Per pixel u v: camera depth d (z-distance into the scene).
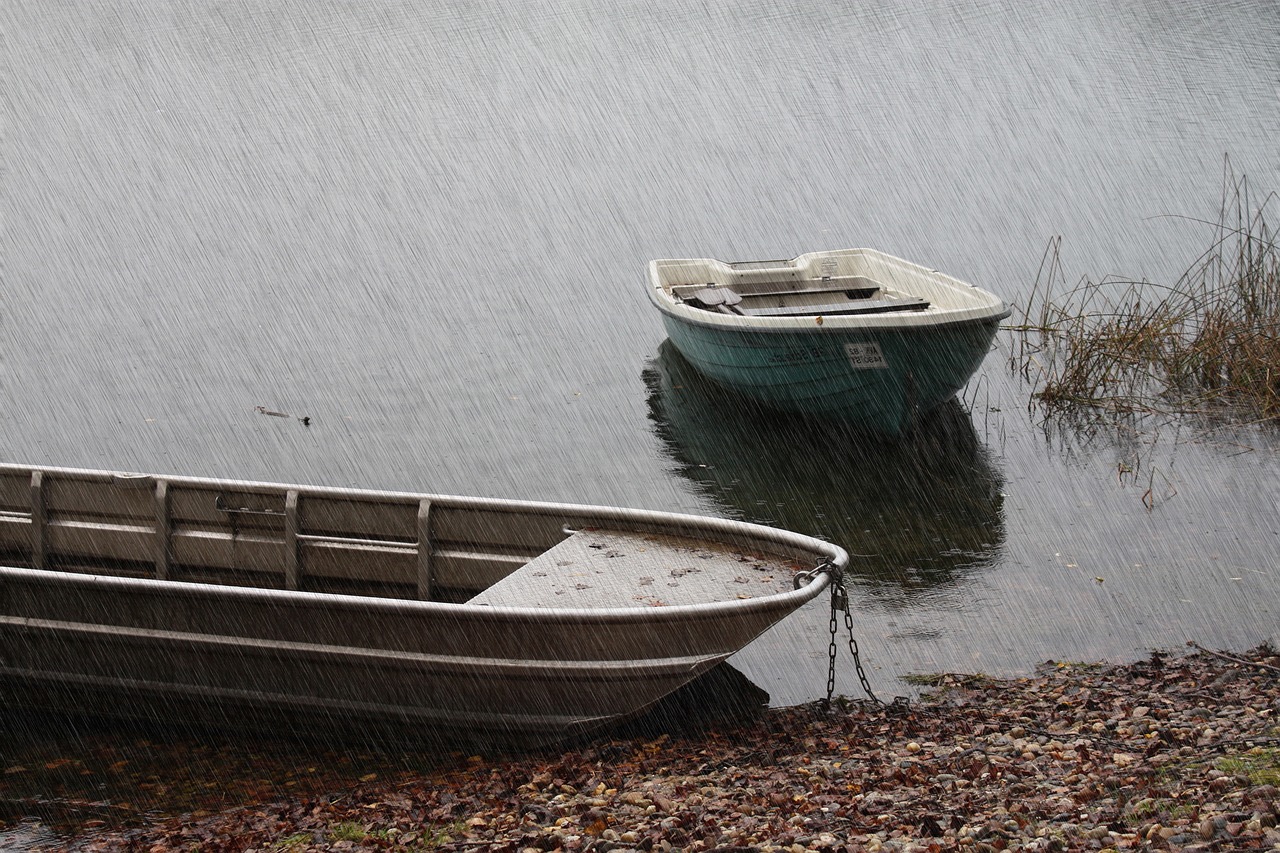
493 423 15.33
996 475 13.44
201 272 22.22
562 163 30.48
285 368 17.34
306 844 6.56
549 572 8.48
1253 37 42.22
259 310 20.05
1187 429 14.39
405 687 7.94
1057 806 6.07
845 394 14.15
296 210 26.59
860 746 7.61
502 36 47.47
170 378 16.95
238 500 9.66
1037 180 27.36
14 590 8.35
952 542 11.75
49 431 15.05
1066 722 7.73
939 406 14.84
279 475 13.78
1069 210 24.77
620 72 41.41
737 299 15.98
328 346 18.33
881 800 6.36
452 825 6.65
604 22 50.03
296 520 9.53
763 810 6.43
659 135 33.31
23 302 20.39
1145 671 8.77
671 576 8.40
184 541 9.77
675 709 8.49
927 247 22.86
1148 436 14.30
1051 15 48.44
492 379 16.92
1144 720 7.54
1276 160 27.52
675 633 7.66
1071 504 12.59
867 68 41.03
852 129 33.44
